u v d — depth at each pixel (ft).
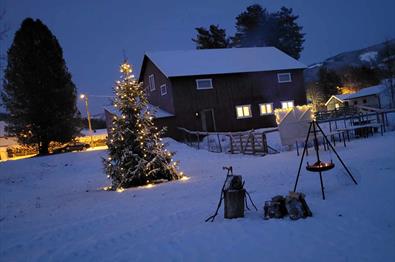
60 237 23.15
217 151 82.33
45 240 22.84
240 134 74.13
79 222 26.55
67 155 84.58
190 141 102.27
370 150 43.24
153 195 35.50
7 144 148.66
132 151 46.09
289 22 210.38
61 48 108.99
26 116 101.09
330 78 198.49
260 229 18.88
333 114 113.29
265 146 65.82
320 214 19.88
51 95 103.81
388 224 17.03
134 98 47.88
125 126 46.80
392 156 35.76
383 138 55.01
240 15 215.92
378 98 154.40
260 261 14.96
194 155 77.87
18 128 102.37
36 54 102.32
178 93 104.73
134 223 24.18
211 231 19.75
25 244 22.36
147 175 45.75
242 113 111.96
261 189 29.94
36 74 101.81
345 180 26.81
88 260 18.02
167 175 47.34
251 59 120.06
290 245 16.20
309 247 15.65
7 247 22.11
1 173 72.90
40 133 102.99
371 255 14.02
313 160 43.68
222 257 15.97
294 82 119.24
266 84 115.65
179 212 25.36
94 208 32.17
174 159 74.08
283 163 45.85
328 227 17.75
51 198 43.98
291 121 56.34
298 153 53.06
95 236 22.25
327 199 22.91
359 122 65.26
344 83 204.44
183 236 19.53
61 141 107.34
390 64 162.09
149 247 18.57
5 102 101.30
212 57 119.24
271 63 118.62
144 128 47.32
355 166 32.81
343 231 16.96
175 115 103.81
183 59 115.34
